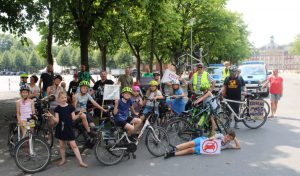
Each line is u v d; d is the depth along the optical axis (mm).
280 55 186875
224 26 37625
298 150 8367
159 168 7043
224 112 10188
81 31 16953
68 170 7008
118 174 6699
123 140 7477
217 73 24406
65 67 126625
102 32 21172
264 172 6703
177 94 10375
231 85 11211
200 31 38562
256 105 11227
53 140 8750
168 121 8930
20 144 6891
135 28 24766
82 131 8086
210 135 9086
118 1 16391
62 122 7258
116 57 94750
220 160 7562
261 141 9367
